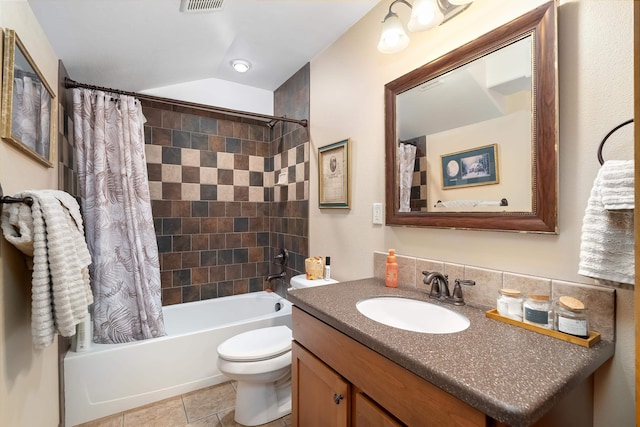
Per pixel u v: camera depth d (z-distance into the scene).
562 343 0.80
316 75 2.18
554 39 0.93
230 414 1.70
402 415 0.74
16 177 1.00
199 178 2.60
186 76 2.40
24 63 1.05
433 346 0.77
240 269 2.79
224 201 2.71
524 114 1.01
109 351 1.69
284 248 2.65
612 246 0.75
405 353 0.73
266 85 2.76
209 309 2.54
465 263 1.21
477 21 1.17
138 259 1.87
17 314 0.98
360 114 1.75
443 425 0.65
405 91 1.44
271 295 2.73
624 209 0.72
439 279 1.20
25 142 1.06
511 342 0.80
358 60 1.76
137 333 1.86
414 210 1.40
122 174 1.87
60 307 0.93
